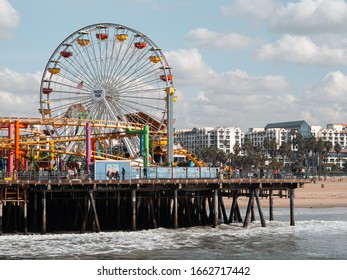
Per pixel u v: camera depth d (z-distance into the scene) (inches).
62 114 4630.9
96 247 2583.7
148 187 3031.5
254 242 2792.8
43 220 2910.9
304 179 3302.2
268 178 3233.3
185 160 4968.0
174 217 3080.7
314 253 2534.5
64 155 4279.0
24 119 3816.4
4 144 3690.9
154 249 2556.6
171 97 3836.1
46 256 2365.9
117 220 3142.2
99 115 4552.2
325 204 5703.7
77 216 3090.6
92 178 3068.4
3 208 3038.9
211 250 2561.5
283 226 3385.8
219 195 3491.6
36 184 2881.4
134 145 4586.6
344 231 3208.7
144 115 4660.4
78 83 4581.7
